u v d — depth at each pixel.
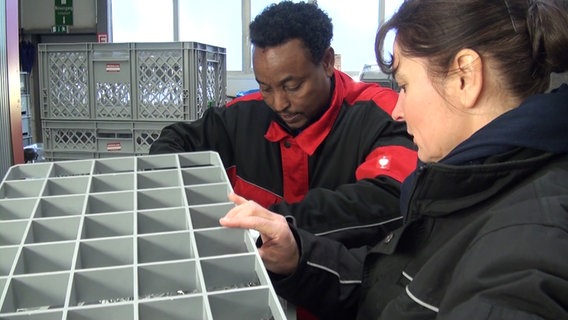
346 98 1.15
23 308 0.54
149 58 1.92
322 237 0.82
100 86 1.98
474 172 0.51
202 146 1.26
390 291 0.65
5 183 0.79
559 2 0.48
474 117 0.53
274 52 0.98
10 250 0.60
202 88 2.02
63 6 3.59
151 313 0.50
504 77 0.50
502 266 0.40
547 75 0.51
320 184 1.13
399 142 0.99
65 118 2.02
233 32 4.07
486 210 0.52
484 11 0.49
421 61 0.53
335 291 0.79
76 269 0.56
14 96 1.14
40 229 0.67
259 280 0.57
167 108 1.94
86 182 0.81
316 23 0.99
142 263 0.58
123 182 0.82
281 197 1.19
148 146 1.97
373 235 0.89
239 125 1.25
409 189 0.65
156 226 0.70
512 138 0.49
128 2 3.90
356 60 3.73
